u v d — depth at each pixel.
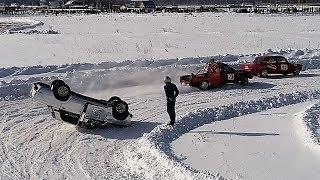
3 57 34.09
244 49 37.88
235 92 23.38
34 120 17.70
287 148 13.88
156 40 44.94
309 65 30.86
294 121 17.30
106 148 14.67
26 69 26.11
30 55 35.16
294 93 21.81
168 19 75.44
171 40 44.81
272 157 13.01
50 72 26.23
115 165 13.03
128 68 25.81
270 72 27.77
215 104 20.77
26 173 12.44
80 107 16.44
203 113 17.72
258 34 49.69
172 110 16.09
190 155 13.18
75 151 14.34
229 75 24.50
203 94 22.95
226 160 12.73
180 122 16.41
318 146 13.78
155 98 21.70
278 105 20.19
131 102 20.98
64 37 49.44
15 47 40.59
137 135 16.14
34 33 54.84
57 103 16.25
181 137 15.19
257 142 14.54
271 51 34.53
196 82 23.83
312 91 22.58
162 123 17.62
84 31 57.38
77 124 16.75
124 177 12.04
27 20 82.12
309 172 11.78
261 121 17.39
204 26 61.06
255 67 27.84
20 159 13.55
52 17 89.31
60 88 16.17
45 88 16.28
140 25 65.06
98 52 36.44
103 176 12.15
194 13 91.94
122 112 16.88
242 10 93.69
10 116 18.22
